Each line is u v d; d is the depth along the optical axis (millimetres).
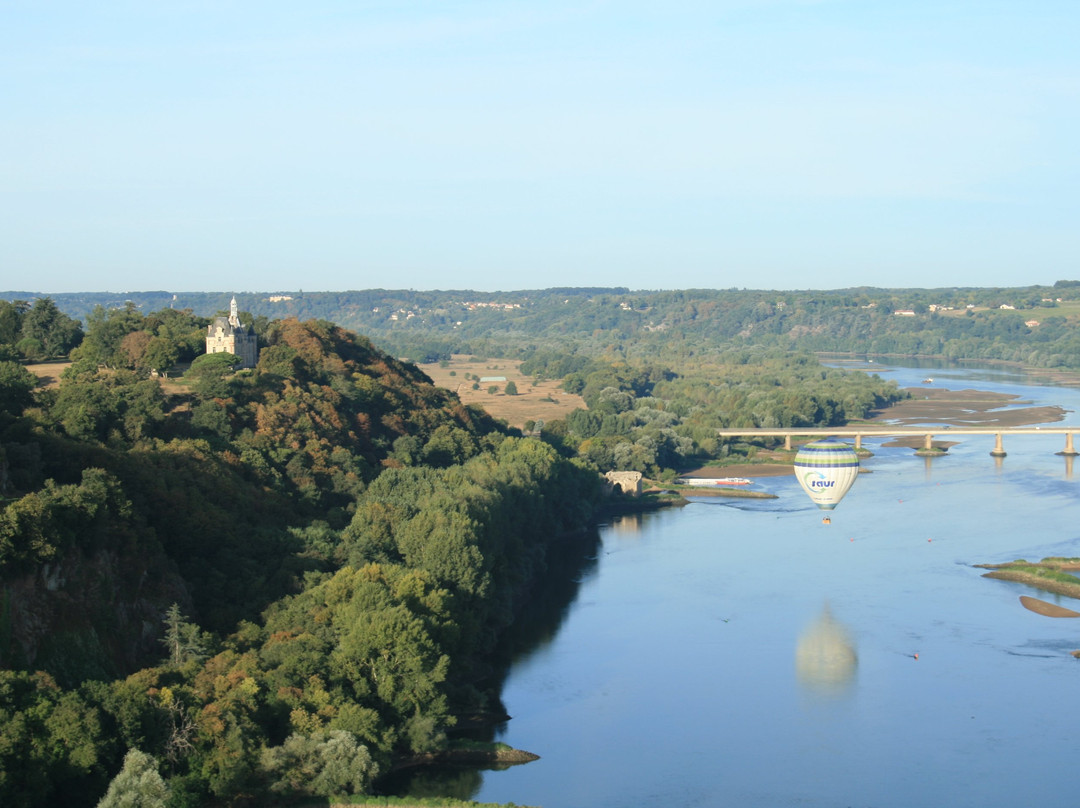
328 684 174750
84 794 144250
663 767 180750
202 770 151000
